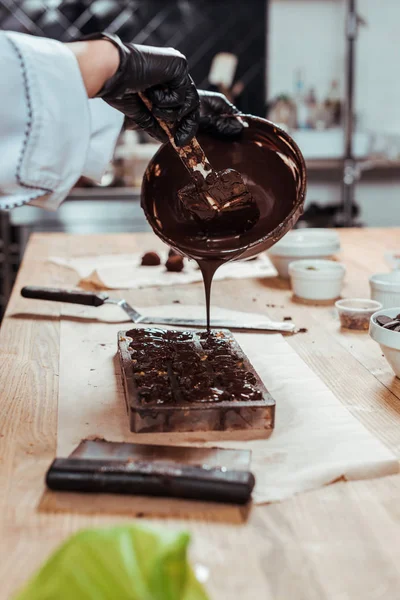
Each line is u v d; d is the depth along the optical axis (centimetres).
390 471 75
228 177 98
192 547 63
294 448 79
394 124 309
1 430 83
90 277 145
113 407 89
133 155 271
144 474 70
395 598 56
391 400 91
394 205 309
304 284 133
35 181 79
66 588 44
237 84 299
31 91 77
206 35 294
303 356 106
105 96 86
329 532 65
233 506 70
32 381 97
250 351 107
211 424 82
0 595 57
